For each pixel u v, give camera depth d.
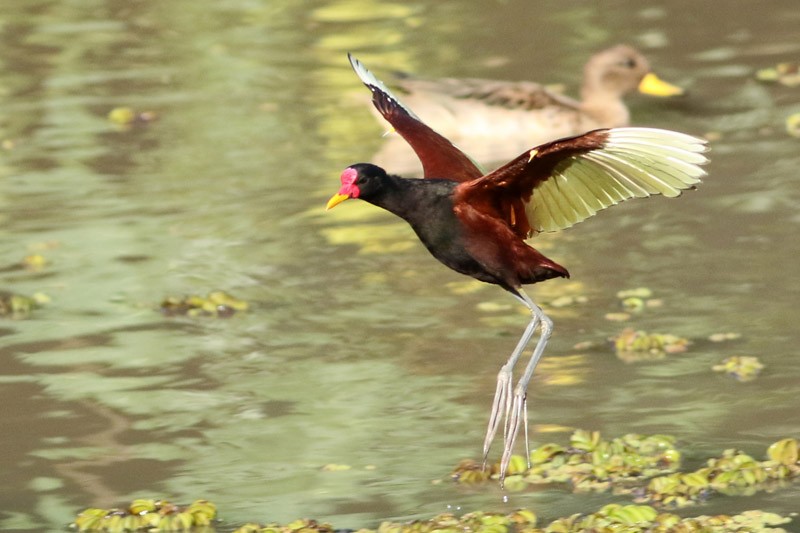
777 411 10.98
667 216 15.77
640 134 7.77
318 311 13.66
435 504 9.70
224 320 13.51
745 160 17.00
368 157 17.69
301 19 24.38
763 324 12.77
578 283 14.07
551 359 12.30
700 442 10.50
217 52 22.56
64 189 17.14
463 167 9.63
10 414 11.58
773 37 21.72
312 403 11.63
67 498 10.12
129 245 15.45
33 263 14.96
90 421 11.41
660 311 13.23
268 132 18.89
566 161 8.20
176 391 11.99
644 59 19.02
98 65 22.16
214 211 16.33
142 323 13.48
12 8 25.50
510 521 9.21
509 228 8.85
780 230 14.99
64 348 12.91
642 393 11.47
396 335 12.99
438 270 14.67
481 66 21.23
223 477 10.36
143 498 10.05
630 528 8.81
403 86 19.02
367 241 15.52
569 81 20.45
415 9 24.73
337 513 9.64
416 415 11.30
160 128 19.25
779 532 8.77
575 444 10.45
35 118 19.81
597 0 24.53
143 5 25.64
